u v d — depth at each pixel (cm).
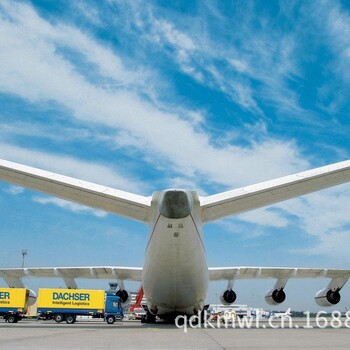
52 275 3039
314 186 1422
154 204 1528
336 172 1368
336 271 2538
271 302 2761
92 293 2862
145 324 2183
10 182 1459
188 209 1512
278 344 905
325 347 834
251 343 934
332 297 2625
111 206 1571
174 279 1816
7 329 1567
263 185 1435
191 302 2014
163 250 1683
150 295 1992
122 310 2908
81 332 1346
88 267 2820
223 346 853
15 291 2853
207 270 1930
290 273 2788
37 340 985
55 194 1500
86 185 1454
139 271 2767
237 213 1600
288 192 1448
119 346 841
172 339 1045
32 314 3778
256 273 2880
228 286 2731
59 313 2838
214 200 1510
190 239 1642
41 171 1439
